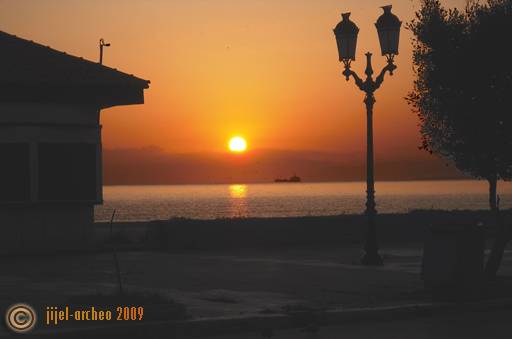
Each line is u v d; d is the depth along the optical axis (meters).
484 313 22.73
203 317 19.48
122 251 41.16
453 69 26.84
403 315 21.75
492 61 26.53
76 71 39.56
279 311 20.59
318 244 46.03
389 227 48.34
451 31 27.12
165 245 42.53
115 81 39.44
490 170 27.64
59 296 23.11
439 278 23.58
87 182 39.88
